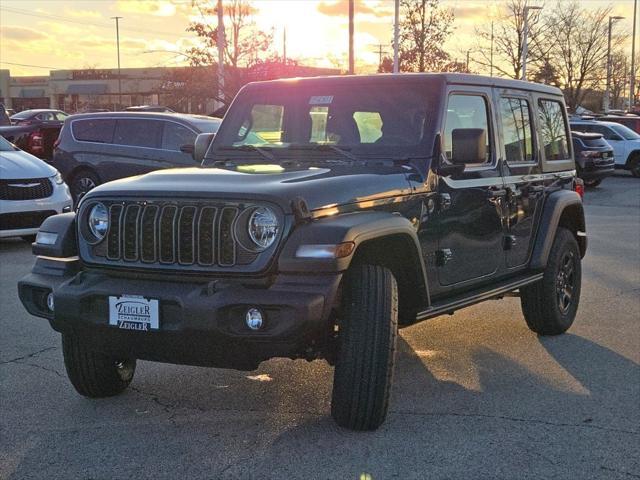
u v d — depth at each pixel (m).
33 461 3.76
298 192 3.76
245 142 5.26
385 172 4.42
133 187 3.99
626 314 6.96
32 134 15.61
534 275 5.75
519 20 43.06
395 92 4.89
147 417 4.36
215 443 3.97
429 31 35.50
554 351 5.76
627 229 12.99
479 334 6.27
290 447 3.91
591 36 43.84
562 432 4.13
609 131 25.25
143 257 3.87
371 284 3.90
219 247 3.72
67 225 4.18
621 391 4.82
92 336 3.96
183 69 33.44
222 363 3.83
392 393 4.77
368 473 3.61
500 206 5.33
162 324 3.72
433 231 4.60
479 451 3.87
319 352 4.05
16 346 5.79
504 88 5.56
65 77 80.75
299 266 3.62
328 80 5.16
